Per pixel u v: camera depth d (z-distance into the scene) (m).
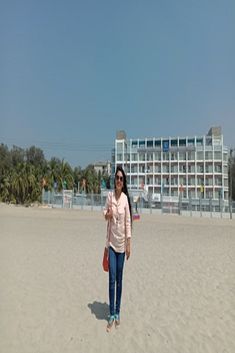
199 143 105.06
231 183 107.75
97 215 42.53
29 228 22.72
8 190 66.00
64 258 11.72
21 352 4.70
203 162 103.88
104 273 9.52
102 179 108.38
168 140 107.75
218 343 5.08
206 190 103.00
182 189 104.69
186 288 8.12
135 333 5.41
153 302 7.02
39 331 5.42
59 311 6.37
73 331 5.45
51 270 9.77
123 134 114.50
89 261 11.25
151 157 109.06
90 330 5.50
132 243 16.58
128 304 6.86
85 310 6.45
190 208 63.28
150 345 4.98
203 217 54.44
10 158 115.50
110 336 5.28
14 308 6.46
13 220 29.86
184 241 17.92
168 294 7.61
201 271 10.09
